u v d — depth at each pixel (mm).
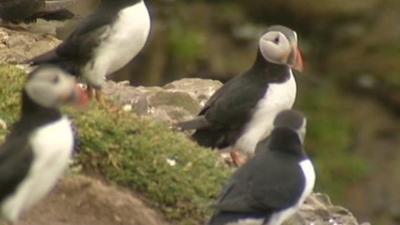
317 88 28438
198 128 15922
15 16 18734
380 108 28500
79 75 15453
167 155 15023
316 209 16109
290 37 16031
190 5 28656
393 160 27578
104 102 15539
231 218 13656
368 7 29031
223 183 14992
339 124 27953
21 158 12281
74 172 14406
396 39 28953
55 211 13906
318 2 28797
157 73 27266
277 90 15891
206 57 27719
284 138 14016
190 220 14531
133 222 14133
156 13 28219
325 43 29000
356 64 28828
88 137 14680
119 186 14609
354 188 27062
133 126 15141
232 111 15797
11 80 15484
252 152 16000
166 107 17344
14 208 12469
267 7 28953
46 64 15430
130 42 15422
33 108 12500
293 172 13812
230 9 28828
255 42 28359
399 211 26859
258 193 13641
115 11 15289
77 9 19062
